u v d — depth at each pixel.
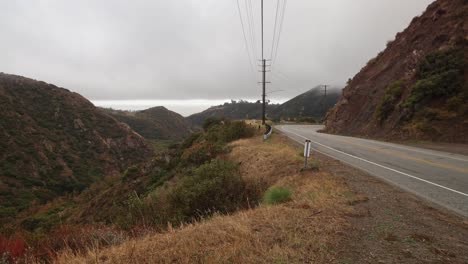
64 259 4.61
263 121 41.06
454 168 11.80
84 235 5.82
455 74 22.61
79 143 103.69
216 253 4.04
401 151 17.17
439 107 22.30
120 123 128.12
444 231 5.23
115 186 37.50
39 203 59.84
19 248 5.30
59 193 72.25
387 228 5.26
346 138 27.28
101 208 29.84
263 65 40.88
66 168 85.62
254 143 22.17
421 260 4.05
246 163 16.33
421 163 12.98
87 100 133.75
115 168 101.25
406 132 23.16
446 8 30.33
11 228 6.59
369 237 4.81
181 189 9.26
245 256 3.97
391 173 10.75
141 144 125.00
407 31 37.50
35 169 77.00
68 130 106.75
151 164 36.44
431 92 23.16
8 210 49.78
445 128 20.56
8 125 87.62
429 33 30.70
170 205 8.74
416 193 8.06
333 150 17.66
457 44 24.66
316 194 7.58
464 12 27.25
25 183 69.06
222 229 5.06
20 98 108.06
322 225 5.20
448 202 7.24
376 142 23.02
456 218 6.04
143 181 30.23
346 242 4.57
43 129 98.75
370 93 36.59
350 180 9.38
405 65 31.72
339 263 3.87
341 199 7.11
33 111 105.88
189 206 8.44
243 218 5.62
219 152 21.53
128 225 7.25
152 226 7.11
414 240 4.73
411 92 25.17
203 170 10.55
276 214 5.83
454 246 4.57
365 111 35.06
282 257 3.92
